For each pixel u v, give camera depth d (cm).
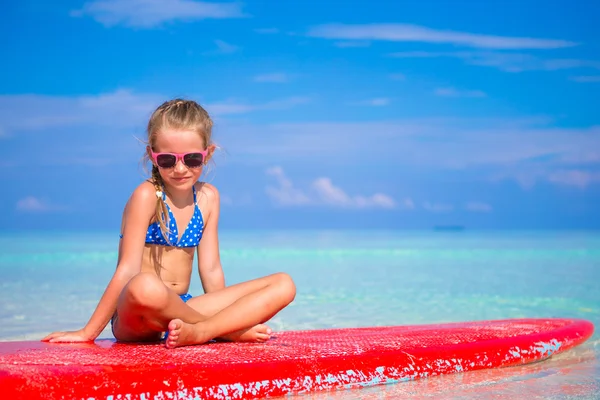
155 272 341
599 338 432
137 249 329
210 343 322
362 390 286
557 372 328
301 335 371
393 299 707
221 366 265
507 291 787
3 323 521
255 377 268
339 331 394
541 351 355
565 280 938
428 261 1452
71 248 1986
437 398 274
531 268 1192
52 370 242
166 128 330
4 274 1057
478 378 312
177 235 344
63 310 608
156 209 337
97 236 3472
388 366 301
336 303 669
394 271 1141
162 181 343
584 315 574
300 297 730
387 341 339
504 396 278
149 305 289
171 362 264
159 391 248
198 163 335
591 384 301
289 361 282
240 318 321
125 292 293
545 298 709
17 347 297
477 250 1933
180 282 348
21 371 239
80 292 773
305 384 279
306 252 1873
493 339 352
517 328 393
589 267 1210
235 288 336
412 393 282
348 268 1220
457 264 1331
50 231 4644
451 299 704
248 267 1234
